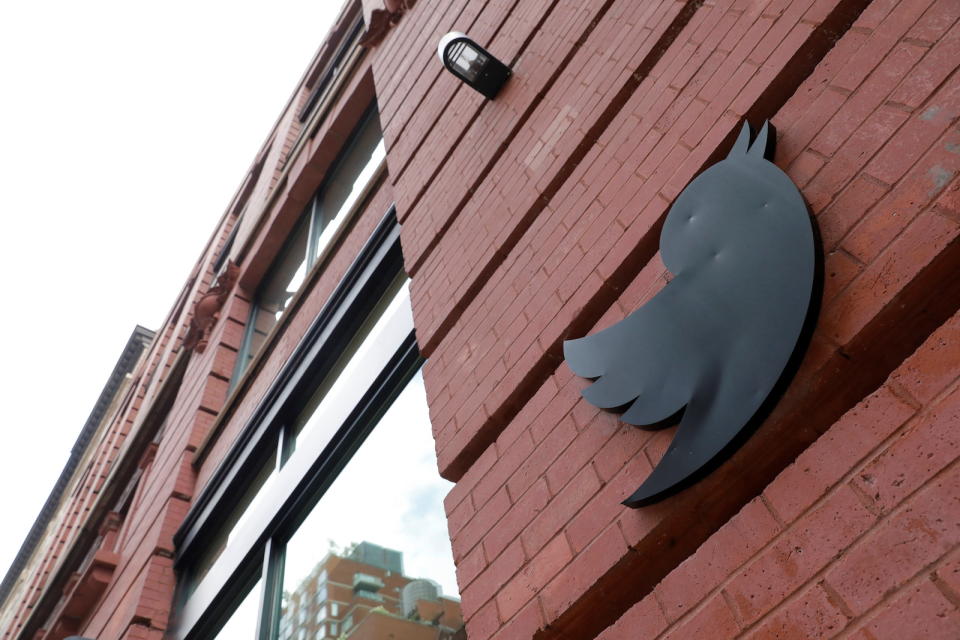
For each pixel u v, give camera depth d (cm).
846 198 172
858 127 179
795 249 170
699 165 225
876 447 142
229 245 1595
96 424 2897
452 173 401
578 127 306
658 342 195
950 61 167
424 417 438
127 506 1038
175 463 882
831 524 142
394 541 410
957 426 131
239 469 691
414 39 611
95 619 815
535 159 328
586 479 207
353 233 717
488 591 220
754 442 164
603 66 315
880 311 152
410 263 391
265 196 1269
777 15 233
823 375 157
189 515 756
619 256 239
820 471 149
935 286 149
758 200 186
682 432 175
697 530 175
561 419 229
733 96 229
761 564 150
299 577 505
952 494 126
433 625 341
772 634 141
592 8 349
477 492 248
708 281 188
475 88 392
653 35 291
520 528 221
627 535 183
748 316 173
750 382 165
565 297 256
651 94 274
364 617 400
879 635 125
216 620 610
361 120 995
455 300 327
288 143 1434
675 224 207
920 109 167
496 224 329
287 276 1035
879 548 133
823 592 137
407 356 480
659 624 164
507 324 281
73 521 2177
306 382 652
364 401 502
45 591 1077
